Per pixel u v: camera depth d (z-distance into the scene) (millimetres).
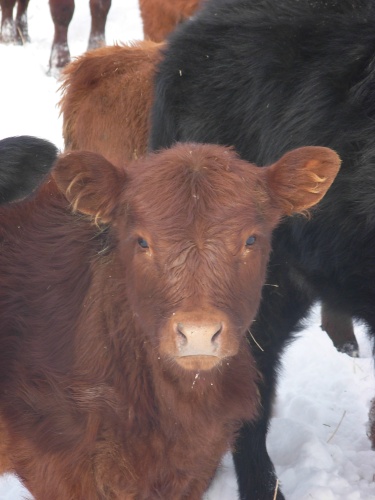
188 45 10336
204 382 7430
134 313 7258
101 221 7473
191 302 6664
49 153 8703
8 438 7965
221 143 9797
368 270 8836
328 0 9711
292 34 9562
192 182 6957
